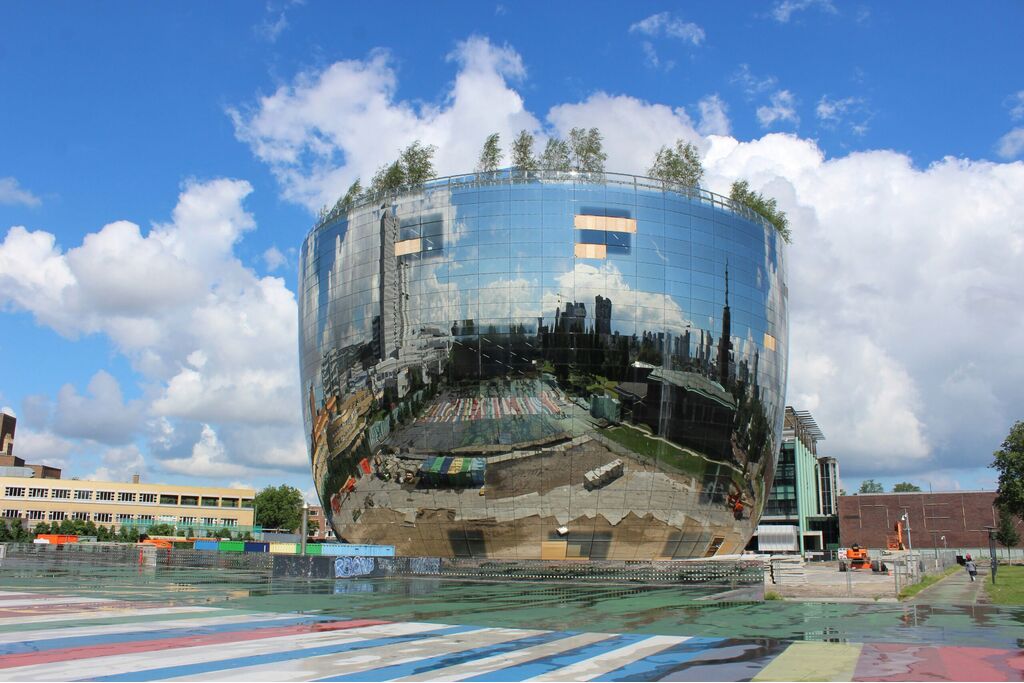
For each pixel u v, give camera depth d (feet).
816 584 112.98
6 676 43.78
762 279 192.85
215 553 187.01
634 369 170.60
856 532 380.17
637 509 171.01
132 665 47.55
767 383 191.72
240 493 486.38
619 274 173.68
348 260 193.16
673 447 173.47
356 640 60.08
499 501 171.12
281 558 146.72
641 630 68.74
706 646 58.65
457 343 173.58
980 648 58.29
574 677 45.73
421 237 180.86
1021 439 236.84
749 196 229.66
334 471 195.00
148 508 451.12
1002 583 145.59
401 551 184.34
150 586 116.37
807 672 47.85
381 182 207.41
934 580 147.33
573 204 175.63
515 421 170.09
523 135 194.29
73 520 412.36
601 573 144.05
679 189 182.91
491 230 175.63
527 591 116.47
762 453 191.01
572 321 170.09
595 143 193.57
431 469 175.22
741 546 195.11
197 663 48.62
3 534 371.15
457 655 53.31
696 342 177.58
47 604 86.07
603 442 168.96
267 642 58.23
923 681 45.16
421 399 176.04
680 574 136.56
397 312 181.47
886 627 71.67
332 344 194.90
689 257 180.04
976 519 364.58
